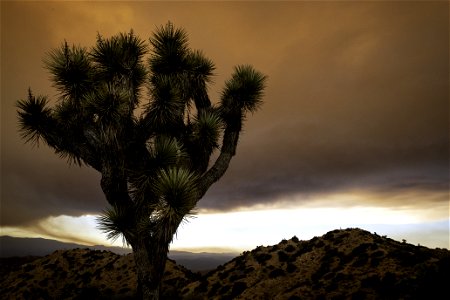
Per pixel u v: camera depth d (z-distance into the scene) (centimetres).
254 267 1770
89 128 793
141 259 739
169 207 673
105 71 869
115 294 1909
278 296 1332
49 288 2255
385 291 1046
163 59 928
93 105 779
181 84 920
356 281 1214
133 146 810
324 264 1503
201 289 1745
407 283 1045
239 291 1548
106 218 730
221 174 871
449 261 1001
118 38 943
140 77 916
